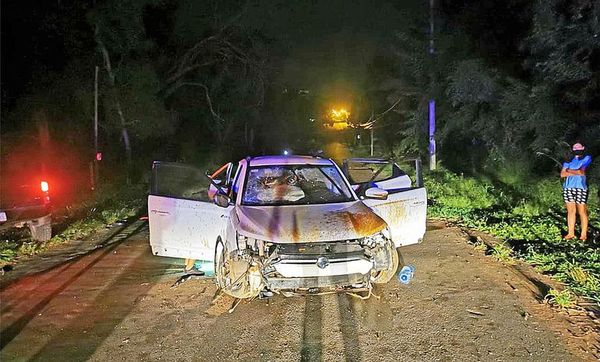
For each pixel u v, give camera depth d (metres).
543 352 5.09
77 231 11.04
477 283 7.12
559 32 11.84
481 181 16.44
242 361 5.06
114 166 23.02
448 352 5.13
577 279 7.03
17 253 9.21
